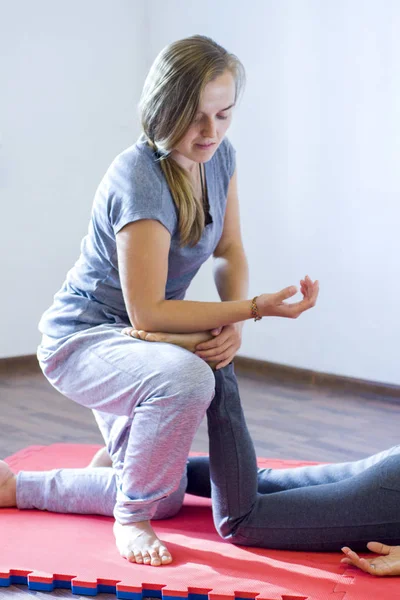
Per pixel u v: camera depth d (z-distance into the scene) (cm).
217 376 191
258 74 432
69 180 465
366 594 164
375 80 385
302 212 421
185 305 190
